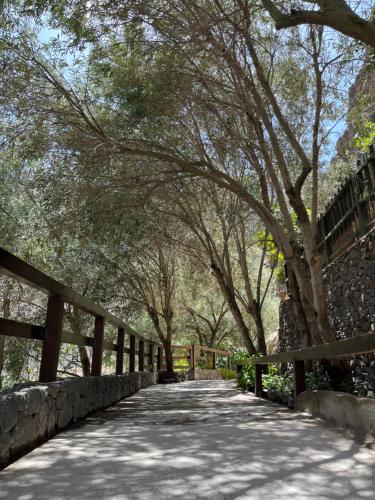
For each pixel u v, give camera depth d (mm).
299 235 9789
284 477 2381
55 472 2545
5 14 6602
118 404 6996
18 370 11977
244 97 6973
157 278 16359
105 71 7438
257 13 7402
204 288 18266
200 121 9219
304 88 8289
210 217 12578
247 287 11836
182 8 6391
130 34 6977
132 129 8453
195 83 7488
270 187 10500
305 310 6871
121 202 8516
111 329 16062
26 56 7062
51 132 7906
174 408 6223
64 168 8336
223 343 26547
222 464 2672
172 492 2154
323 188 12031
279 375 8664
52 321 4004
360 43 6441
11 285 11242
